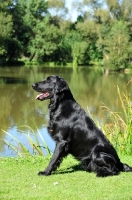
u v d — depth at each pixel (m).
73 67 69.75
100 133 6.58
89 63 80.94
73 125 6.46
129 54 64.69
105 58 65.94
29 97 26.53
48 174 6.39
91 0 85.88
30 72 51.25
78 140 6.49
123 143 8.98
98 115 17.83
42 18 78.25
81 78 44.53
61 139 6.45
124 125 9.67
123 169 6.66
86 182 6.02
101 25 82.44
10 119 17.84
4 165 7.04
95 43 81.69
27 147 11.88
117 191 5.59
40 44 71.31
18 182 5.97
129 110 9.37
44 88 6.59
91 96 27.95
